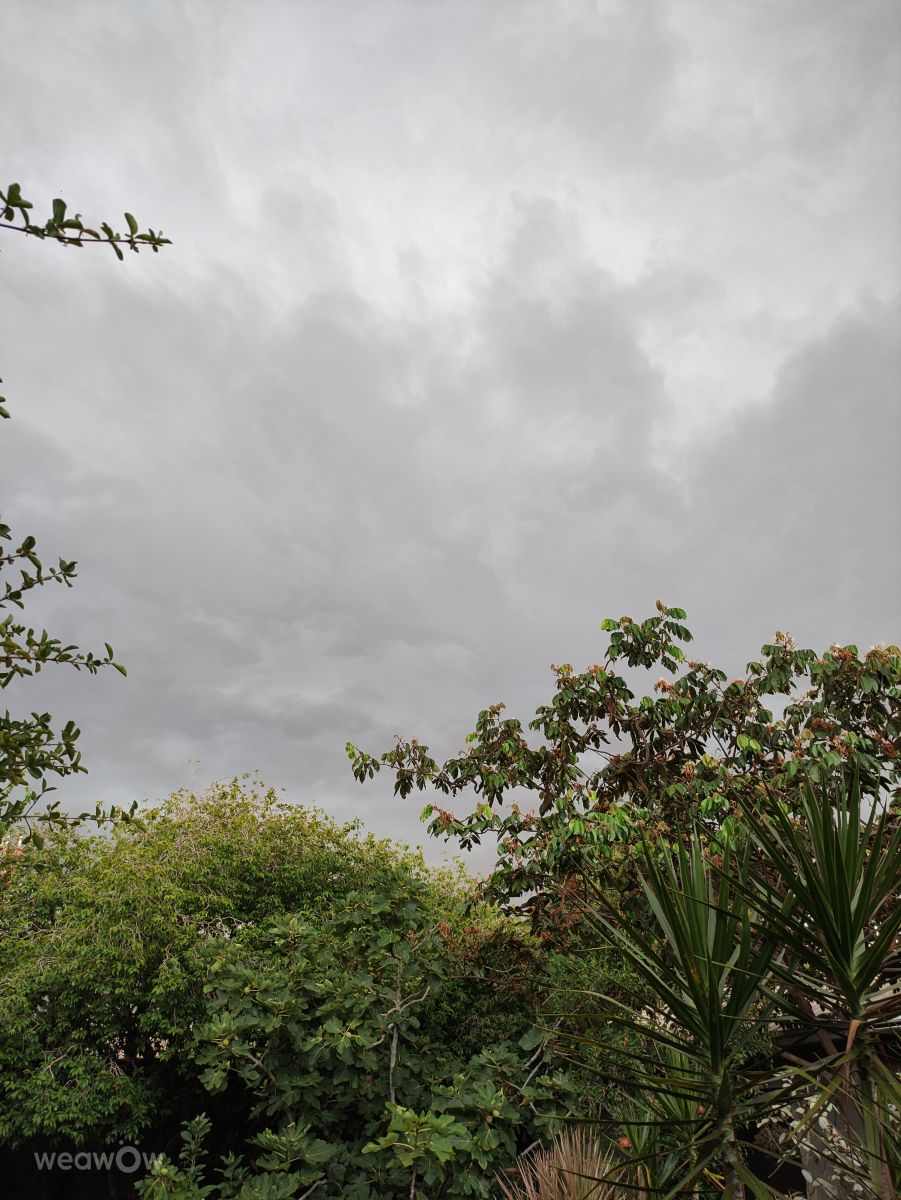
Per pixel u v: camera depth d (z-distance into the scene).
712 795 6.61
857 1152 3.55
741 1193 3.27
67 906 9.77
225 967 6.61
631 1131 4.59
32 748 2.78
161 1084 9.76
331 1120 5.90
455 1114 5.70
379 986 6.42
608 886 6.59
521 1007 7.38
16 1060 8.78
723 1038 3.40
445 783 8.38
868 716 7.38
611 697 8.16
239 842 11.29
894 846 3.39
